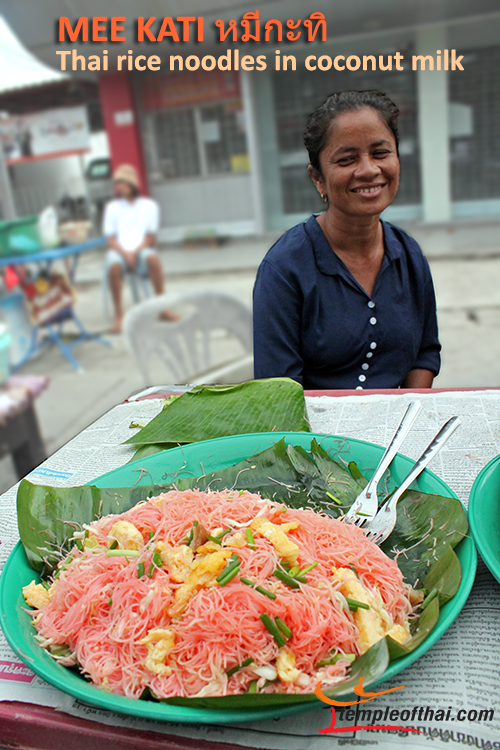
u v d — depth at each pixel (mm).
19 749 653
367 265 1521
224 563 706
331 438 1003
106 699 580
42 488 894
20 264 5094
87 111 9125
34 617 737
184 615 677
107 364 5121
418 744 571
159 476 999
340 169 1345
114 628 685
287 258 1516
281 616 659
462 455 1032
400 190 8805
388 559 764
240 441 1037
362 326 1515
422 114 8195
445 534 766
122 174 5984
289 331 1532
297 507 901
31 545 826
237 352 4832
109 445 1225
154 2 6828
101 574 745
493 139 8148
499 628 691
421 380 1685
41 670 618
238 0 6797
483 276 6234
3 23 7215
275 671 620
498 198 8453
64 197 10477
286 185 9258
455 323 4969
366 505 863
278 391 1223
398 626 670
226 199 9477
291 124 8828
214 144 9172
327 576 718
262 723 606
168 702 583
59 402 4418
